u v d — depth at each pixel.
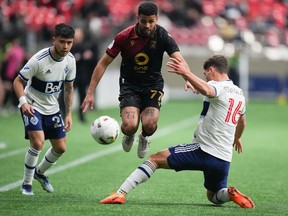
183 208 22.53
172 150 22.39
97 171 32.84
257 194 26.52
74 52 55.59
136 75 25.12
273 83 90.56
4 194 25.59
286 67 90.69
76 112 69.75
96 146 43.22
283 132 53.25
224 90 22.11
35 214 21.12
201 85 21.42
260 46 94.25
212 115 22.14
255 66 90.44
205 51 88.69
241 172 33.00
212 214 21.38
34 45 77.50
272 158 38.44
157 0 93.12
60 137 25.64
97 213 21.27
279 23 100.25
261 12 100.06
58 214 21.11
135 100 25.03
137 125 24.52
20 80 24.52
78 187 27.94
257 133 52.44
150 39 24.58
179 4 93.62
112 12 90.56
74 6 78.81
